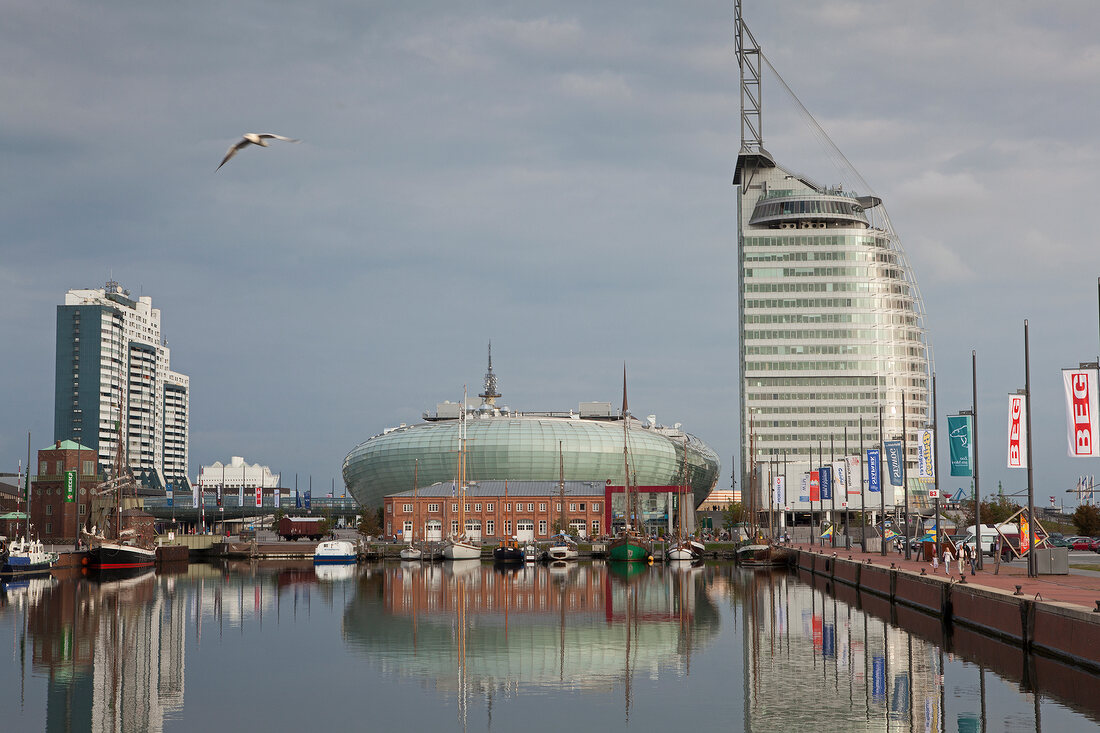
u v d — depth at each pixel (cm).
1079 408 7338
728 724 5294
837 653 7294
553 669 7000
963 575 8756
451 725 5394
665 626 9181
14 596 12550
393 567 19025
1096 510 19775
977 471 9875
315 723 5466
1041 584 8200
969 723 5041
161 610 10844
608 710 5678
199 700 6066
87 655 7750
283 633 8956
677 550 19750
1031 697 5503
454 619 9900
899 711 5406
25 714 5712
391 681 6631
